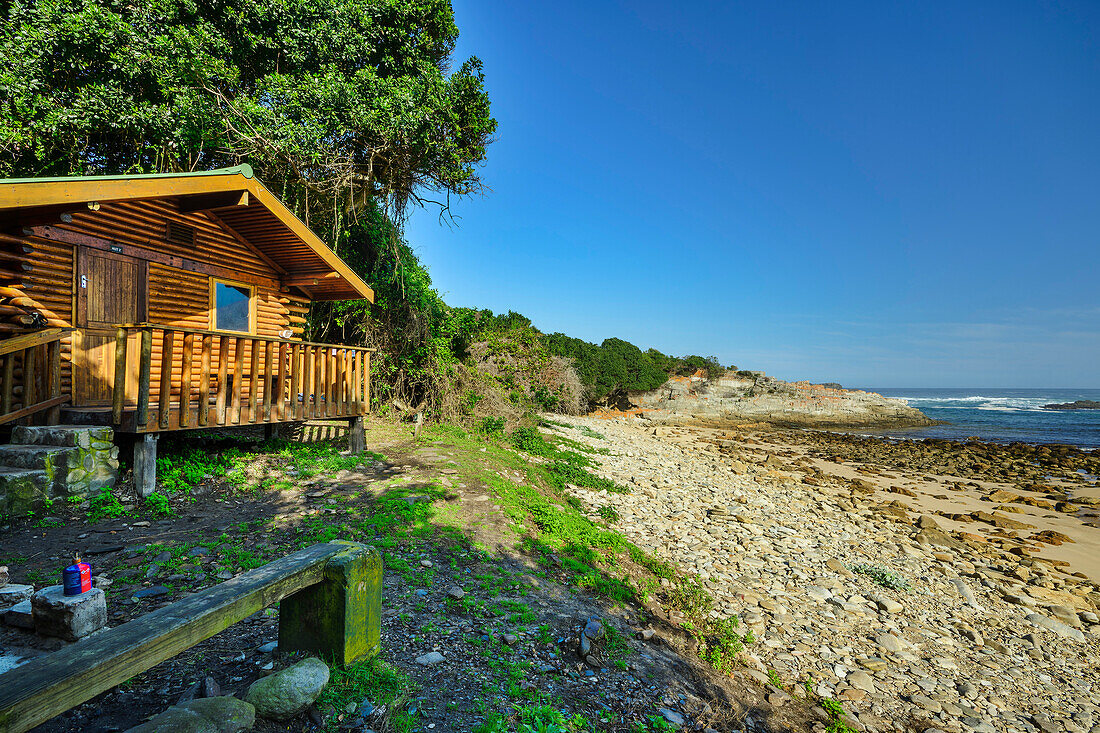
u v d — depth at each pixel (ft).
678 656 18.66
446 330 61.77
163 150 42.37
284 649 12.79
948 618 29.86
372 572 12.95
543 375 88.12
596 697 14.43
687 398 192.85
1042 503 65.10
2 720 6.34
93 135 41.14
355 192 51.26
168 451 29.66
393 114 47.01
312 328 53.98
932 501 65.26
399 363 58.59
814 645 23.72
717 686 17.51
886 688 21.27
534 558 23.86
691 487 55.11
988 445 124.06
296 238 36.45
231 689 11.38
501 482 33.81
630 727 13.52
